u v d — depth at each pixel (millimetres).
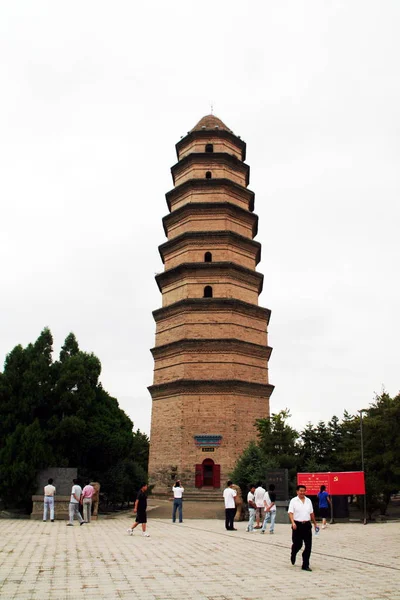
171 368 44531
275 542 21047
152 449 43719
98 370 37156
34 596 11500
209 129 52125
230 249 47312
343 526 28578
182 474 40844
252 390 43531
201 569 14930
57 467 32719
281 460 35062
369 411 40562
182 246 48031
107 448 35156
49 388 35062
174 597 11500
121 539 21766
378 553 18156
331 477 30531
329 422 39438
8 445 32469
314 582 13195
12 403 34375
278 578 13703
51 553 17562
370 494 33062
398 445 34969
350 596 11703
